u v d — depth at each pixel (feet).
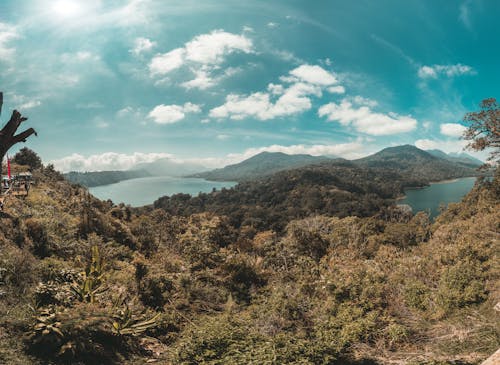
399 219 213.05
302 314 25.11
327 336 19.88
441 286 25.50
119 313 20.35
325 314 24.49
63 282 22.04
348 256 64.28
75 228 46.83
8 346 13.51
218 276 40.98
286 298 27.66
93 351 15.67
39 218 39.96
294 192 467.52
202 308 29.68
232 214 348.59
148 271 31.58
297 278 41.06
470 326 19.66
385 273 34.09
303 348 17.46
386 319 22.07
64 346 14.05
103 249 42.19
